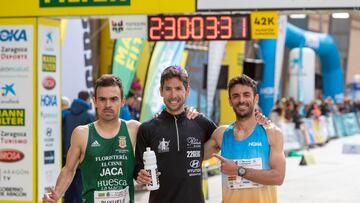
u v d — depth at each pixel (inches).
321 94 1227.2
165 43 489.1
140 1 375.2
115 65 496.4
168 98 209.8
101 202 210.1
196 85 686.5
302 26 1325.0
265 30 371.9
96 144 209.6
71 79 537.6
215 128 217.3
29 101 385.7
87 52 545.6
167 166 209.5
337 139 1148.5
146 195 482.0
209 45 616.4
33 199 385.4
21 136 386.6
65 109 426.0
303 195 492.7
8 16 386.9
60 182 211.8
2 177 390.3
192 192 210.7
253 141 205.5
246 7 365.1
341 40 1849.2
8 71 388.5
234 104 205.5
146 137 210.7
